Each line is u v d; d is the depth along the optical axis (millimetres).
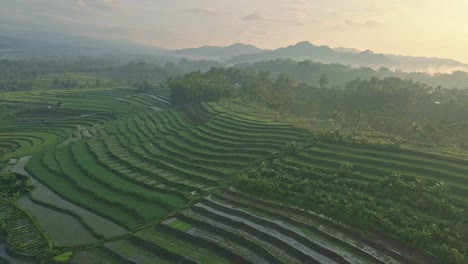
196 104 154125
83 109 162375
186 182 75812
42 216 64500
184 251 50969
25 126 138125
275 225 55844
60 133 127625
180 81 174375
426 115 141625
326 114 143875
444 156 73938
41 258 50562
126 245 53938
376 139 90312
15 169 89625
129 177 79500
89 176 82000
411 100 156875
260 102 150250
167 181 76500
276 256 48562
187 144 100375
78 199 70750
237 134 101438
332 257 48000
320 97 180375
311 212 59750
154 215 62750
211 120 118375
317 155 82188
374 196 62750
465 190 61250
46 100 183625
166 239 54688
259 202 64500
